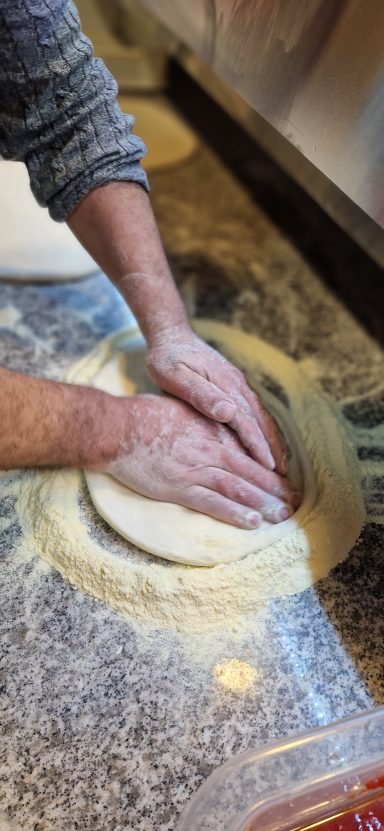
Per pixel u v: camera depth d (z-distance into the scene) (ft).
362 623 2.56
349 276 4.33
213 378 2.81
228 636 2.48
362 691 2.37
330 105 2.59
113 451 2.64
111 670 2.38
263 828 1.96
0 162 4.25
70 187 2.76
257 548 2.64
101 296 3.92
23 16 2.27
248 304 4.04
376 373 3.67
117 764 2.16
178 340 2.90
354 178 2.63
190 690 2.34
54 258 3.93
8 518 2.82
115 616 2.53
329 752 2.09
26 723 2.24
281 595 2.60
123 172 2.79
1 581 2.61
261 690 2.35
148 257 2.90
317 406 3.42
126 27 6.06
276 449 2.85
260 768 2.05
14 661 2.39
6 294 3.84
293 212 4.82
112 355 3.47
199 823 1.95
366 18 2.25
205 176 5.06
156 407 2.74
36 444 2.42
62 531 2.70
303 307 4.06
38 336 3.60
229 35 3.24
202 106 5.72
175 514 2.70
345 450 3.18
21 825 2.02
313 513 2.81
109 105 2.70
